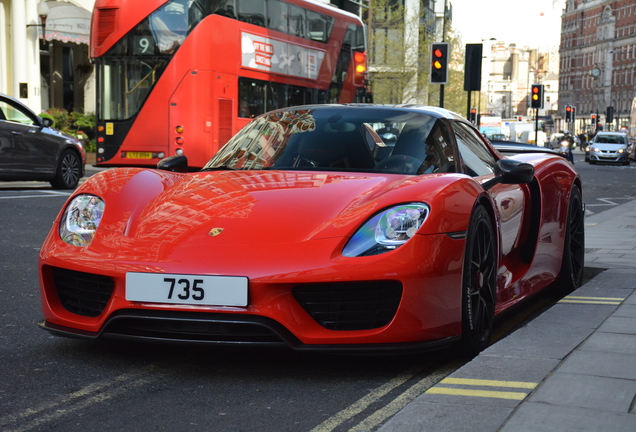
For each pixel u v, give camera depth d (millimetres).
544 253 4621
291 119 4242
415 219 3090
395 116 4129
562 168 5016
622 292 4707
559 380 2709
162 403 2779
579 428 2217
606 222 9992
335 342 2971
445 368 3258
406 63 39625
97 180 3639
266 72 14562
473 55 12914
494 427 2258
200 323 3000
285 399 2822
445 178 3406
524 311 4637
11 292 4852
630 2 104312
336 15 16953
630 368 2857
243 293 2916
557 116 128125
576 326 3641
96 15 13406
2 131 11367
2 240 7004
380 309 3014
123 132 13359
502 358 3061
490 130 66625
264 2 14539
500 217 3951
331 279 2914
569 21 123312
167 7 13258
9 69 22438
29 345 3605
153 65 13250
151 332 3098
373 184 3426
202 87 13258
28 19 21797
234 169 3910
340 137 3977
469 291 3312
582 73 118625
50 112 21000
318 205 3232
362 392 2912
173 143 13211
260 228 3105
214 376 3117
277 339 3010
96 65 13422
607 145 37594
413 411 2418
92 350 3514
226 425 2547
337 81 16969
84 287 3217
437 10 56438
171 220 3236
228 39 13672
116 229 3266
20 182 14375
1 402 2793
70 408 2727
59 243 3309
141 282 2994
